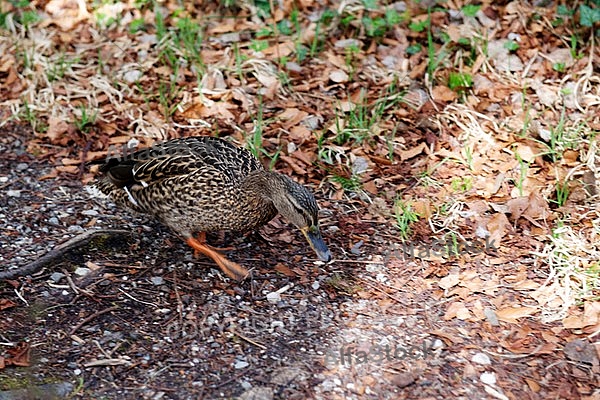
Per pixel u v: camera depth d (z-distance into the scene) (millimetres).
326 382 5965
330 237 7543
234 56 9977
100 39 10414
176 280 6988
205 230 7047
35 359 6121
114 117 9234
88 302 6707
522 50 9883
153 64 9961
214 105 9258
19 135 9031
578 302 6707
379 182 8250
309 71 9805
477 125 8773
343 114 9047
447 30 10070
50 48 10219
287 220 7301
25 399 5770
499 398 5848
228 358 6188
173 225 7070
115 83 9648
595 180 8016
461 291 6852
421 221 7711
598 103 9086
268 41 10273
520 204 7676
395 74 9562
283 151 8625
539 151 8445
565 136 8609
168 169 6891
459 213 7762
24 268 6977
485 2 10523
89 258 7211
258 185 6871
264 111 9227
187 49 10086
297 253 7371
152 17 10773
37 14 10812
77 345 6266
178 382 5957
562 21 10203
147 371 6055
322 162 8500
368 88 9523
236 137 8836
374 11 10555
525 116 8898
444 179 8242
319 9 10758
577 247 7223
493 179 8164
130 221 7738
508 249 7328
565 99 9148
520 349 6281
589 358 6168
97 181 7676
